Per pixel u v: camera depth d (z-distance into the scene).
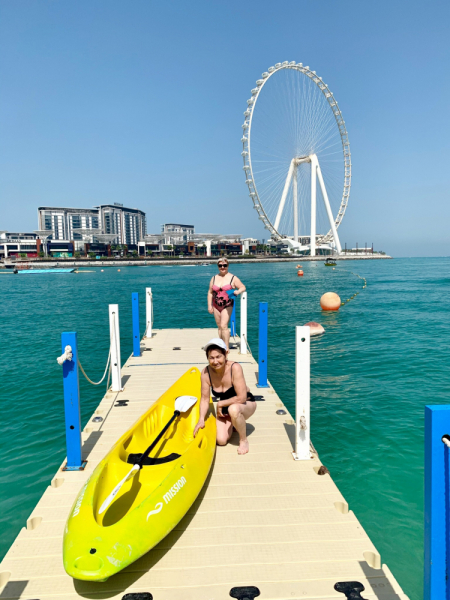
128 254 158.50
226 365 4.50
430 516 2.03
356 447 5.86
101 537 2.79
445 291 33.06
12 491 4.88
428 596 2.05
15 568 2.98
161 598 2.69
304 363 4.45
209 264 141.25
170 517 3.19
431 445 1.99
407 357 11.02
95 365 10.84
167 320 20.55
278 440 5.05
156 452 4.40
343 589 2.77
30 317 21.19
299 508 3.67
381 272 70.69
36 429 6.63
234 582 2.83
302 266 106.62
